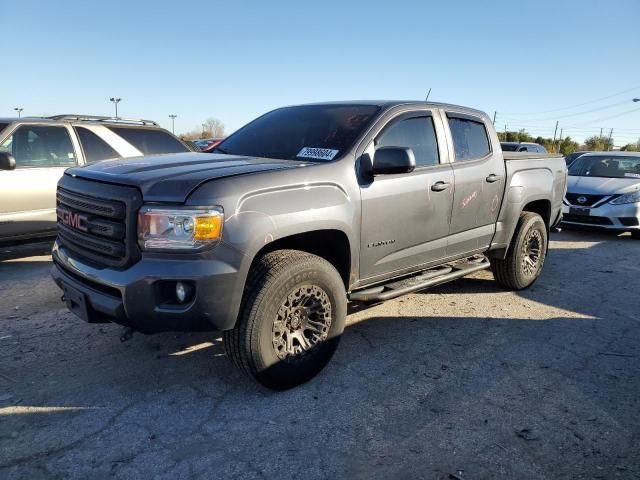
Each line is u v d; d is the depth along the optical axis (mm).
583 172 10844
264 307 3113
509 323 4758
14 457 2646
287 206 3170
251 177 3098
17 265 6512
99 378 3508
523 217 5555
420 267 4391
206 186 2922
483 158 4914
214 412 3125
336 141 3865
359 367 3779
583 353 4137
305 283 3314
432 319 4809
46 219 6684
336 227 3441
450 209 4480
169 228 2826
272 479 2545
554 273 6699
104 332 4273
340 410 3189
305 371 3447
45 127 6719
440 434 2959
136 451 2729
